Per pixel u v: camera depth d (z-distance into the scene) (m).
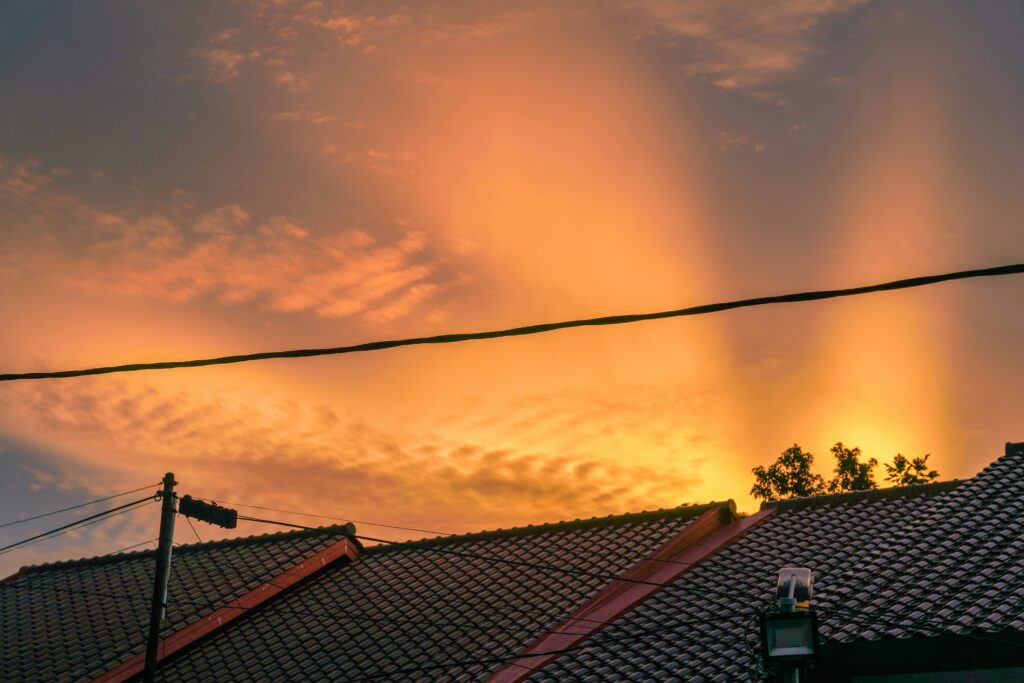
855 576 18.14
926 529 18.95
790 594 11.82
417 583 23.98
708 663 17.36
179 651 23.50
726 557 21.17
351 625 22.83
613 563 22.05
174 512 18.80
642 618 19.69
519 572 23.08
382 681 20.31
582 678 18.22
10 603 27.52
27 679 22.98
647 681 17.42
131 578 27.06
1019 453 20.61
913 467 29.44
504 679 19.03
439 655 20.66
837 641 15.73
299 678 21.28
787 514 22.34
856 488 29.92
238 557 26.33
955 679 15.25
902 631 15.50
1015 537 17.55
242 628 24.05
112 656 22.89
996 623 15.00
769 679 13.69
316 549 25.56
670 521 23.16
